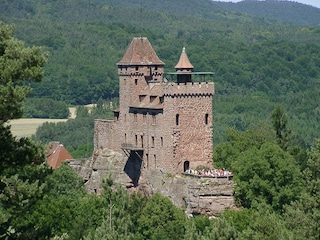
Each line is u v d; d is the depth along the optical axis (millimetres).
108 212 115875
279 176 156625
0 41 81750
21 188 80312
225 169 175000
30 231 83125
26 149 83188
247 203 158500
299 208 124562
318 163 131750
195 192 159125
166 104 167000
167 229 138000
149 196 169250
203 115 168750
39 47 82500
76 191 168625
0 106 79188
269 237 109562
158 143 169875
